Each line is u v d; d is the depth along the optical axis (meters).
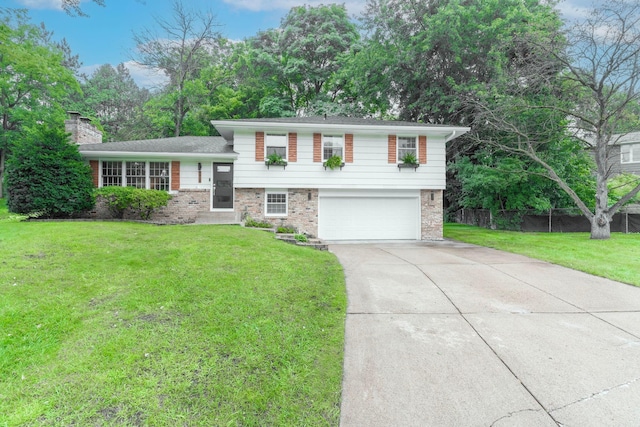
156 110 27.06
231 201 13.26
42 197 10.55
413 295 5.24
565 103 13.27
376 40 19.44
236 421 2.33
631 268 7.21
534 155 13.73
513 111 13.48
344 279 6.01
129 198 11.45
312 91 27.91
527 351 3.45
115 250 6.36
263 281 5.05
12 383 2.55
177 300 4.12
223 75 28.72
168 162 12.94
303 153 13.09
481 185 16.06
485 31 15.88
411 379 2.94
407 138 13.64
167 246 6.82
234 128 12.71
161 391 2.54
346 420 2.43
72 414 2.27
